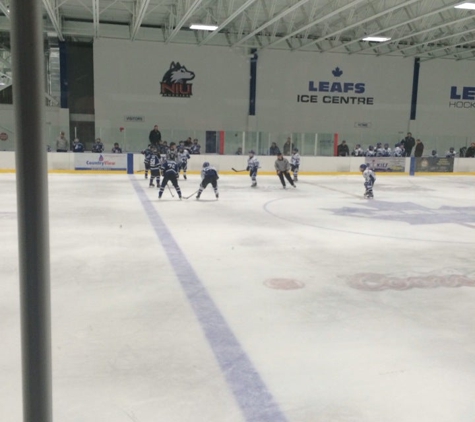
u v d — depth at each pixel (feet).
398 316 14.17
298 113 80.18
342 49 79.41
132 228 27.04
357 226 29.66
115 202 37.32
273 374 10.41
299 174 67.82
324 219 31.96
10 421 8.34
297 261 20.57
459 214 35.29
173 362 10.84
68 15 67.87
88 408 8.88
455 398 9.59
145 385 9.77
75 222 28.48
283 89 78.89
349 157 69.46
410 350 11.83
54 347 11.46
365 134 81.71
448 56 82.99
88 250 21.54
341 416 8.85
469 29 64.44
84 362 10.71
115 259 20.07
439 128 85.40
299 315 14.07
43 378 3.73
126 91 73.92
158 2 62.28
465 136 86.48
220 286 16.72
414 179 65.21
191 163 65.31
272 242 24.35
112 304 14.58
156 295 15.55
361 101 81.76
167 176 39.37
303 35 76.23
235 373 10.41
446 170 72.38
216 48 75.66
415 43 78.43
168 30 70.85
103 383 9.80
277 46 77.41
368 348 11.89
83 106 73.87
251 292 16.14
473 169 73.61
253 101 78.13
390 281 17.83
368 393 9.70
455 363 11.17
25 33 3.27
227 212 33.81
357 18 66.44
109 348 11.48
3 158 59.72
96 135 72.95
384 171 70.85
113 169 63.10
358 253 22.34
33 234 3.46
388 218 32.96
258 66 77.51
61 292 15.60
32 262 3.50
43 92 3.42
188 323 13.21
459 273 19.13
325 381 10.16
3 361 10.64
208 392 9.57
